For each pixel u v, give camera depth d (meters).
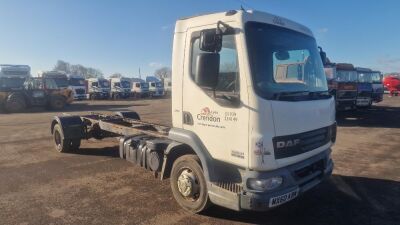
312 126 4.87
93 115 10.17
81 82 37.91
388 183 6.89
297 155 4.59
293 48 4.97
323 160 5.21
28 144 10.93
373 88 23.14
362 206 5.69
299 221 5.10
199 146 4.82
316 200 5.93
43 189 6.51
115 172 7.63
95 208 5.59
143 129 7.58
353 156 9.25
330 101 5.43
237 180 4.53
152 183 6.84
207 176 4.74
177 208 5.55
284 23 4.99
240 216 5.22
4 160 8.79
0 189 6.51
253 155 4.22
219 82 4.57
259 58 4.39
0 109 24.00
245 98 4.27
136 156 6.44
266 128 4.23
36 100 25.03
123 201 5.88
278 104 4.33
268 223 5.02
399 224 5.03
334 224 5.02
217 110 4.60
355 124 15.94
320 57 5.71
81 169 7.89
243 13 4.41
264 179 4.26
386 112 21.69
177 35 5.14
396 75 43.09
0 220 5.13
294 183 4.54
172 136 5.19
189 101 4.97
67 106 29.34
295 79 4.92
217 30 4.30
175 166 5.38
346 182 6.95
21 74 28.62
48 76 29.75
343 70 18.62
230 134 4.47
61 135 9.32
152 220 5.12
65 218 5.20
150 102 36.41
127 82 45.78
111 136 9.74
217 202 4.66
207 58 4.18
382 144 10.95
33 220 5.13
